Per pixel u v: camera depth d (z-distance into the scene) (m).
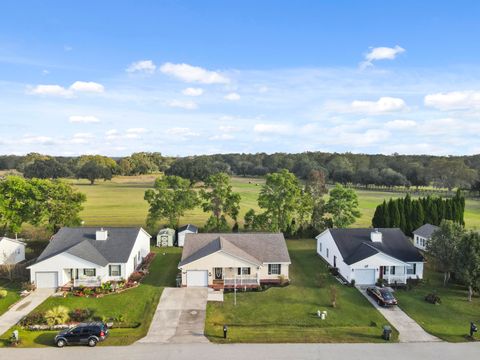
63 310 33.59
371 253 43.97
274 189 64.94
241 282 42.44
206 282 42.69
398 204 66.69
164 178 66.19
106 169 167.12
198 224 79.75
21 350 27.55
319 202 70.12
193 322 33.00
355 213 66.69
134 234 48.72
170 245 61.78
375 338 29.89
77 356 26.55
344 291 41.34
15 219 58.59
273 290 41.41
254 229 66.00
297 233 67.38
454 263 40.03
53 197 60.62
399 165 168.62
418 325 32.88
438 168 150.38
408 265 43.84
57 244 46.00
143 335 30.27
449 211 66.94
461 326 32.97
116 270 43.66
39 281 41.59
